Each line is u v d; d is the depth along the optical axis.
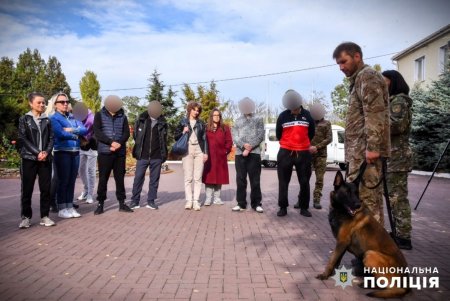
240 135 7.99
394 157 5.10
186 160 8.37
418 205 8.85
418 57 24.70
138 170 8.44
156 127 8.41
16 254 4.94
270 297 3.56
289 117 7.53
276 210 8.30
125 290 3.74
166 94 33.41
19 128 6.43
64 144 7.21
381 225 3.76
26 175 6.41
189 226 6.65
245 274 4.20
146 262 4.63
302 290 3.72
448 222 6.98
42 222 6.65
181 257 4.84
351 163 4.20
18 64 51.56
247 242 5.58
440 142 17.69
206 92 34.25
